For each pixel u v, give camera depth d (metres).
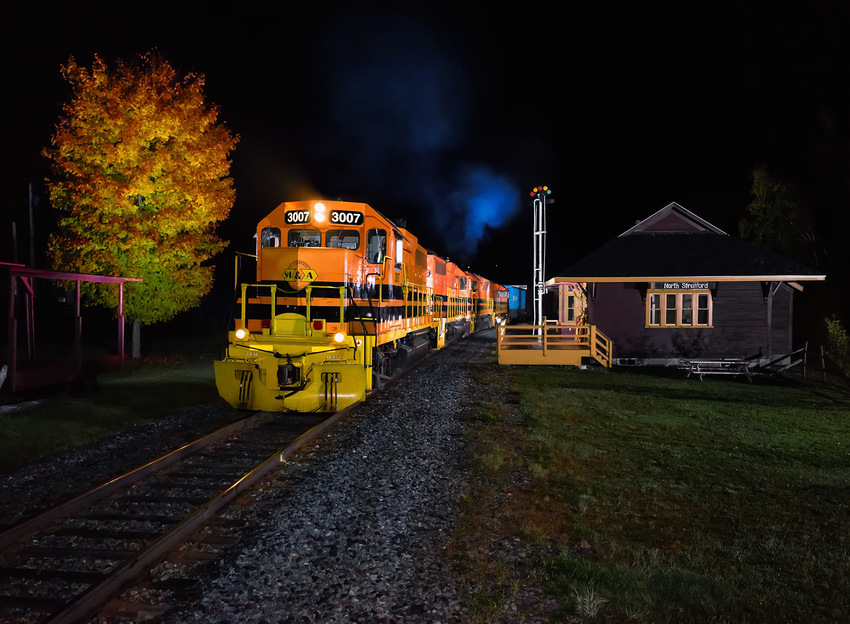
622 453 9.16
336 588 4.60
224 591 4.51
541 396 13.88
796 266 20.59
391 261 13.35
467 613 4.29
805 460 9.23
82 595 4.20
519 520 6.21
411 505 6.51
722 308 21.61
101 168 16.66
